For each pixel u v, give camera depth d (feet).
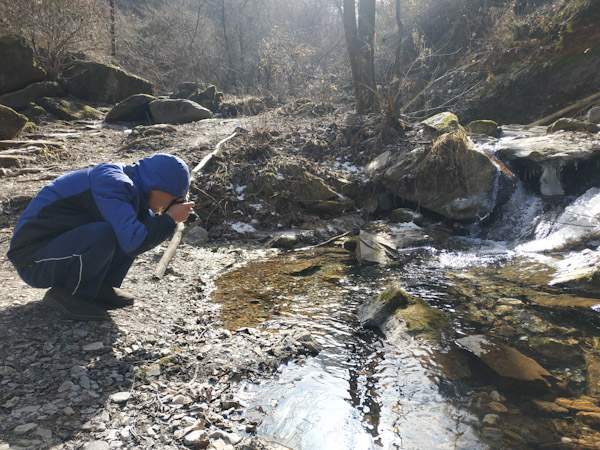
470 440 7.66
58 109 39.19
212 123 36.65
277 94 53.26
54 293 10.59
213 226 22.07
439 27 50.98
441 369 9.98
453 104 40.91
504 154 22.89
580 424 7.95
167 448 7.28
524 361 10.17
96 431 7.52
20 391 8.27
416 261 18.17
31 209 9.63
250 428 7.98
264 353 10.61
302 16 84.84
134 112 41.34
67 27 45.27
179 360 9.98
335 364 10.33
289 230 22.34
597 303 13.06
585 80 33.53
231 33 79.15
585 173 21.12
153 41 72.43
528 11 41.98
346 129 29.37
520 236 20.30
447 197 22.34
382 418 8.34
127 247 9.04
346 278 16.31
